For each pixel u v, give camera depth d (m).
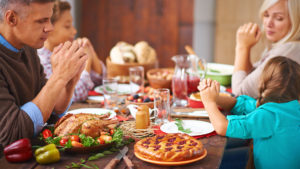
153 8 4.72
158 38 4.78
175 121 1.72
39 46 1.47
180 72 2.08
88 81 2.25
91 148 1.33
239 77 2.38
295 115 1.62
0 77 1.40
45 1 1.38
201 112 1.89
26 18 1.37
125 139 1.49
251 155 1.87
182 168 1.23
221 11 4.52
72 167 1.23
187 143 1.34
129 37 4.84
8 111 1.36
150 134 1.56
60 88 1.43
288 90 1.66
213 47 4.64
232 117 1.58
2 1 1.36
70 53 1.45
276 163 1.63
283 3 2.29
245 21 4.43
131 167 1.21
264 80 1.73
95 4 4.80
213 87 1.66
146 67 2.70
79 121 1.41
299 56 2.25
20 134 1.37
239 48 2.49
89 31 4.87
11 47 1.46
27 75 1.58
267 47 2.58
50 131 1.42
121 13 4.80
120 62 2.68
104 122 1.44
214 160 1.30
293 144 1.59
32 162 1.28
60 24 2.40
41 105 1.41
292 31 2.29
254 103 1.92
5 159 1.30
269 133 1.59
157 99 1.69
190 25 4.66
